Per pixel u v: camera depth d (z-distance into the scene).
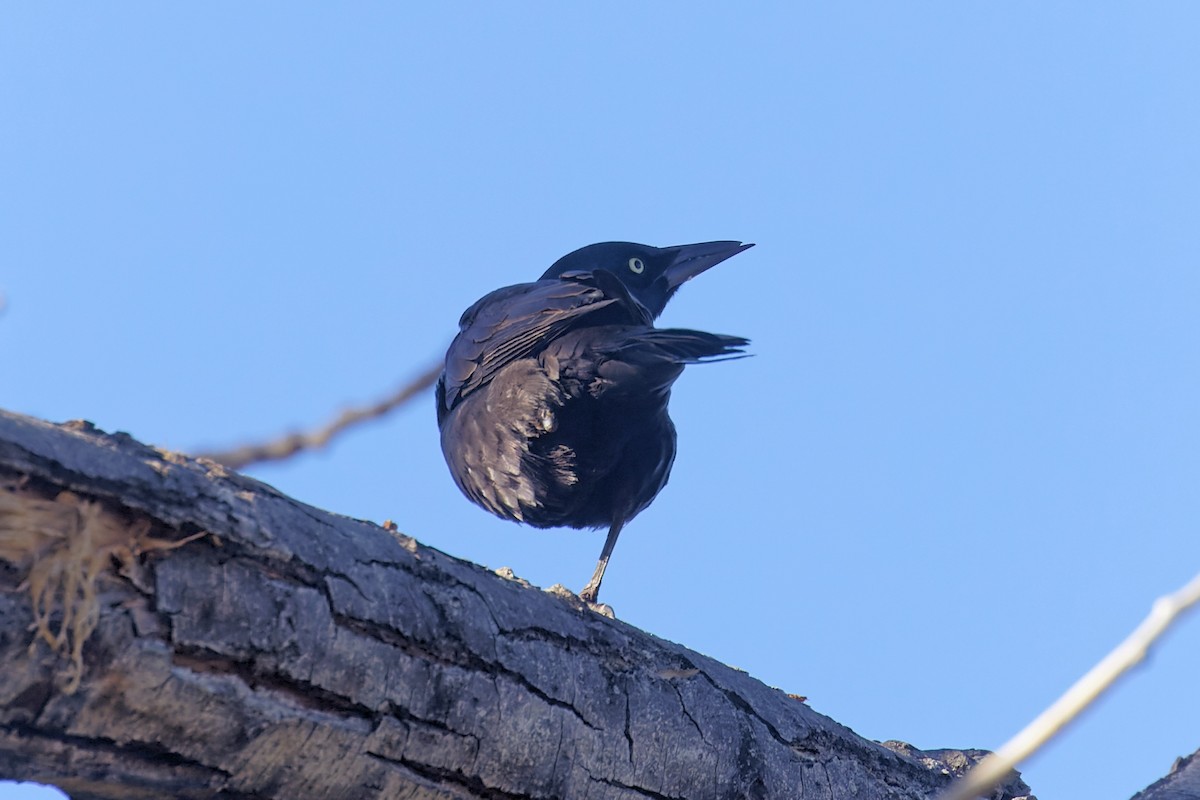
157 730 7.26
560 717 9.17
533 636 9.27
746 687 10.87
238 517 7.57
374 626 8.16
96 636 6.88
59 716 6.89
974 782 5.14
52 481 6.82
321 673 7.84
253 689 7.58
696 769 9.99
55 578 6.73
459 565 9.16
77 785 7.28
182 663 7.29
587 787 9.27
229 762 7.62
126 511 7.12
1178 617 4.72
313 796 8.14
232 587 7.49
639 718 9.69
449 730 8.50
